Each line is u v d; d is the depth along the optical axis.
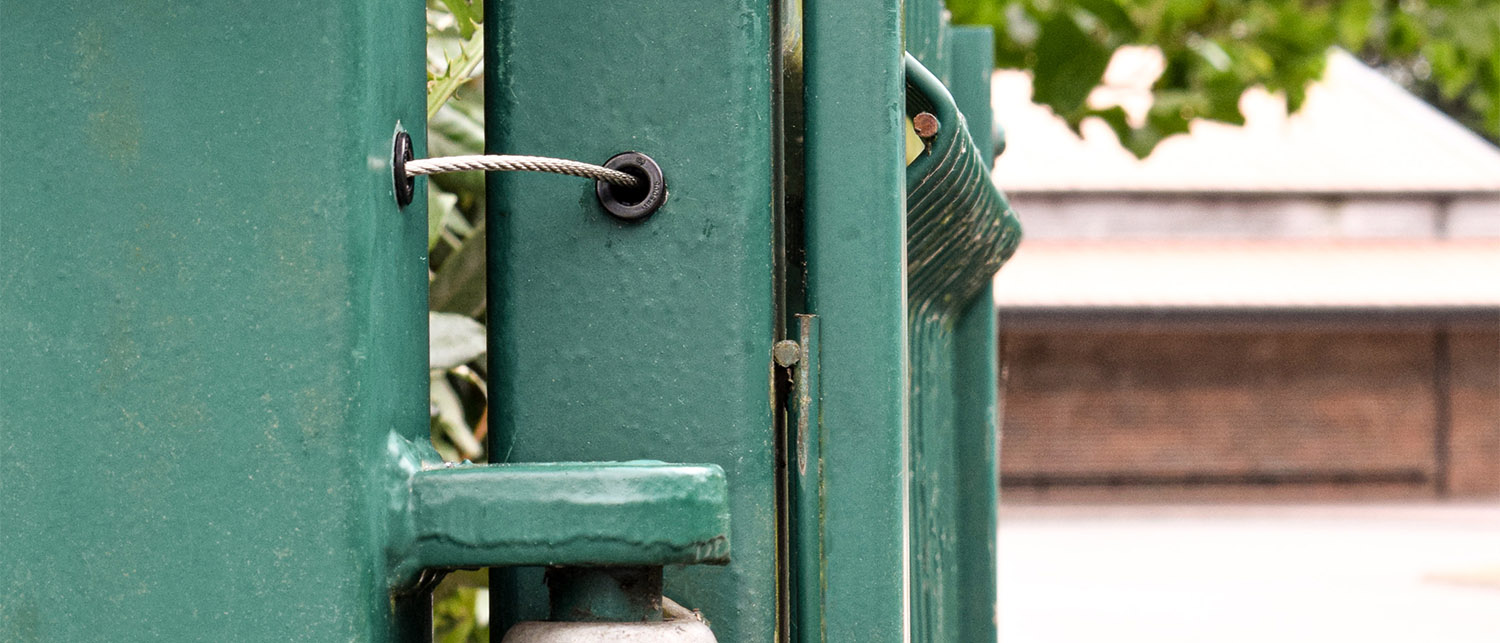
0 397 0.70
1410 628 13.98
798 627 0.83
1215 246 25.52
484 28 0.82
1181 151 26.48
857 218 0.83
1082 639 13.20
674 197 0.81
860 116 0.83
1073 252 25.27
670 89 0.80
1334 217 25.80
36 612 0.70
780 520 0.85
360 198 0.70
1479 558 18.80
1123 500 25.94
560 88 0.81
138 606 0.70
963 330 1.44
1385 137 26.94
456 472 0.73
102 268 0.70
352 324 0.70
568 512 0.71
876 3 0.83
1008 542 20.56
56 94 0.70
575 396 0.81
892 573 0.82
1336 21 5.74
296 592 0.70
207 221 0.70
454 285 1.56
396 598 0.74
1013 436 26.41
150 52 0.70
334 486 0.70
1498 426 26.12
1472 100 6.63
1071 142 26.56
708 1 0.81
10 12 0.70
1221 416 26.30
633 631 0.74
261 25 0.70
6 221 0.70
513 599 0.82
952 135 0.94
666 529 0.71
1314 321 23.19
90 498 0.70
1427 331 26.27
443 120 1.54
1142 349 26.39
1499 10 6.05
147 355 0.70
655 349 0.81
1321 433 26.25
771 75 0.83
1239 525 22.58
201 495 0.70
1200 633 13.59
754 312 0.81
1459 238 25.80
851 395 0.83
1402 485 26.22
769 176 0.81
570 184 0.81
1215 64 4.69
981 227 1.24
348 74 0.70
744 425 0.80
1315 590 16.17
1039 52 4.25
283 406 0.70
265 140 0.70
